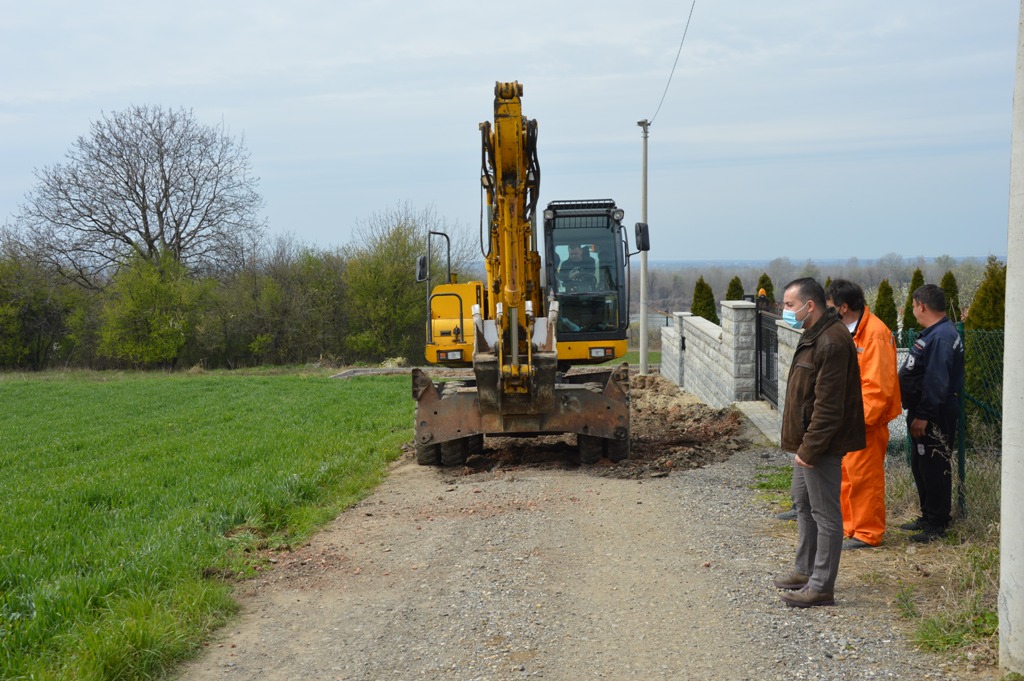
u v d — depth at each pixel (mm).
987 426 8328
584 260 12242
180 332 39781
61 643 4848
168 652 4840
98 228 41531
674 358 20578
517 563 6355
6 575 6090
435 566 6410
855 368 5129
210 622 5344
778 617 5098
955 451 6805
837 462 5137
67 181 41062
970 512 6598
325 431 14344
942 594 5156
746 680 4320
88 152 41344
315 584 6148
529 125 9453
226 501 8258
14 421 19047
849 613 5082
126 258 40844
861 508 6281
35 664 4492
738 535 6852
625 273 12242
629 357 37125
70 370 40688
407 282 42062
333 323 43094
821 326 5148
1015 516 4109
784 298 5316
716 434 11477
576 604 5496
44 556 6598
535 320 9852
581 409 9867
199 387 26281
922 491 6527
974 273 28281
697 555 6367
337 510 8312
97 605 5512
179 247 42938
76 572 6184
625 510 7793
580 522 7445
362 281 41531
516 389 9500
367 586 6059
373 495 9078
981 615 4754
